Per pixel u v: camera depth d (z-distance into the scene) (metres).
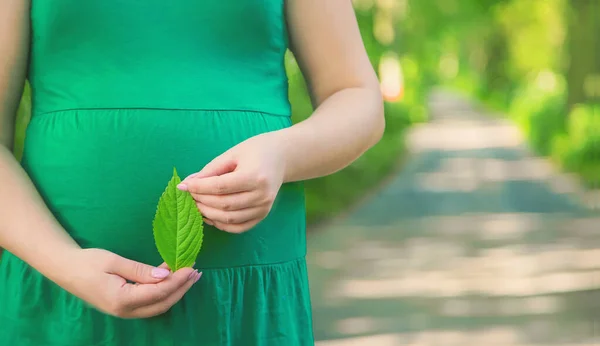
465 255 9.12
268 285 1.87
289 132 1.82
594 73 20.00
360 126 1.89
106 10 1.85
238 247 1.85
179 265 1.75
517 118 29.69
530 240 10.15
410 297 7.00
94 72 1.85
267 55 1.91
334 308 6.62
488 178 17.38
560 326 6.02
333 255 9.26
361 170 14.73
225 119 1.86
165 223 1.75
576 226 11.25
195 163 1.84
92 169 1.83
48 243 1.78
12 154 1.86
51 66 1.87
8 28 1.87
